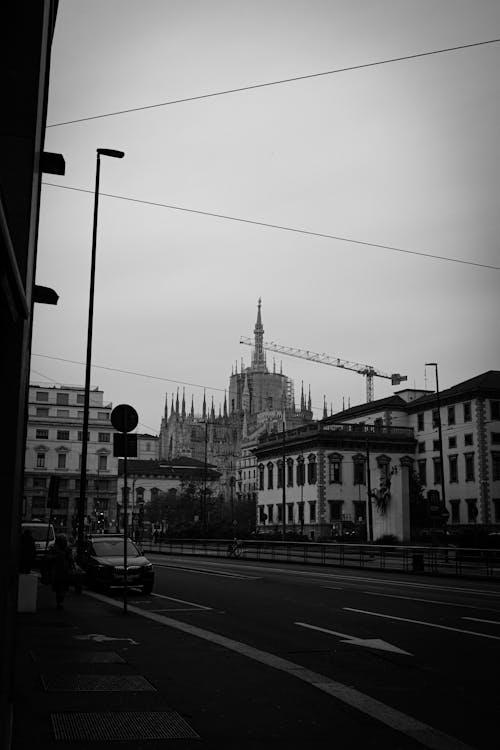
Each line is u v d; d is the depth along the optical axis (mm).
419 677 9523
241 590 22375
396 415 88000
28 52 6500
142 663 10289
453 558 37500
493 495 74938
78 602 19062
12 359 6016
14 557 6086
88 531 87750
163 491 139125
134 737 6801
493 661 10594
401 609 17094
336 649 11594
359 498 81250
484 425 76125
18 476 6113
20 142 6352
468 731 7105
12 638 6207
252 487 156125
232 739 6805
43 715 7484
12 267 4805
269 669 9930
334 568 37094
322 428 82000
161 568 34344
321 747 6598
